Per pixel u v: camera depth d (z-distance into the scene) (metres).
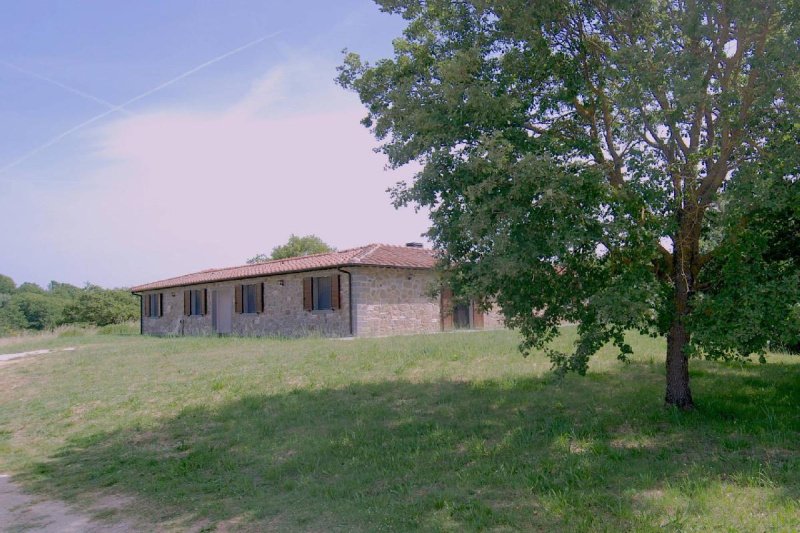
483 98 6.71
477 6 7.21
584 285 7.08
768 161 6.25
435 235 7.29
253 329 24.73
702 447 6.52
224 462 7.55
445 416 8.67
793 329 6.09
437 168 6.74
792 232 7.23
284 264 24.64
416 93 7.73
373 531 5.10
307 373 12.20
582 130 8.03
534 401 9.09
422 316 22.42
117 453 8.48
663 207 6.84
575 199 6.26
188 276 30.88
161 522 5.89
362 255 21.42
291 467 7.11
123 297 54.06
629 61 6.54
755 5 5.93
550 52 7.61
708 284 7.28
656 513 4.85
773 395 8.74
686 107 6.38
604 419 7.86
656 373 10.75
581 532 4.67
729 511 4.77
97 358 16.91
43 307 71.62
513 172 6.08
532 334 7.79
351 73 9.14
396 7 8.45
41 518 6.25
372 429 8.29
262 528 5.47
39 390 12.97
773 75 6.21
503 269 6.11
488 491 5.73
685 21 6.38
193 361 14.91
